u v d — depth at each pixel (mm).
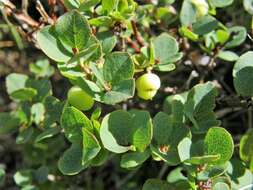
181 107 149
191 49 198
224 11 213
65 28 128
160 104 203
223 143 130
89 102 146
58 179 204
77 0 147
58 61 131
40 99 177
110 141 133
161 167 218
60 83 257
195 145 134
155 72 209
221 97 170
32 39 178
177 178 160
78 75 134
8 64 273
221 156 131
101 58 138
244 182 147
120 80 134
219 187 134
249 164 144
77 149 137
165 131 139
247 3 186
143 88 146
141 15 174
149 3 188
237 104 165
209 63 186
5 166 264
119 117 135
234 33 175
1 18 232
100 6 151
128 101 187
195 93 145
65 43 131
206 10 170
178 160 138
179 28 178
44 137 153
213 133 130
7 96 279
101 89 135
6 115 181
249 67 144
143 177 225
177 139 141
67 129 135
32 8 247
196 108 146
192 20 168
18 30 185
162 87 206
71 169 135
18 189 256
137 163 134
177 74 220
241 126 225
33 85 179
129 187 224
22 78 182
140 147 134
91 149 130
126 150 134
